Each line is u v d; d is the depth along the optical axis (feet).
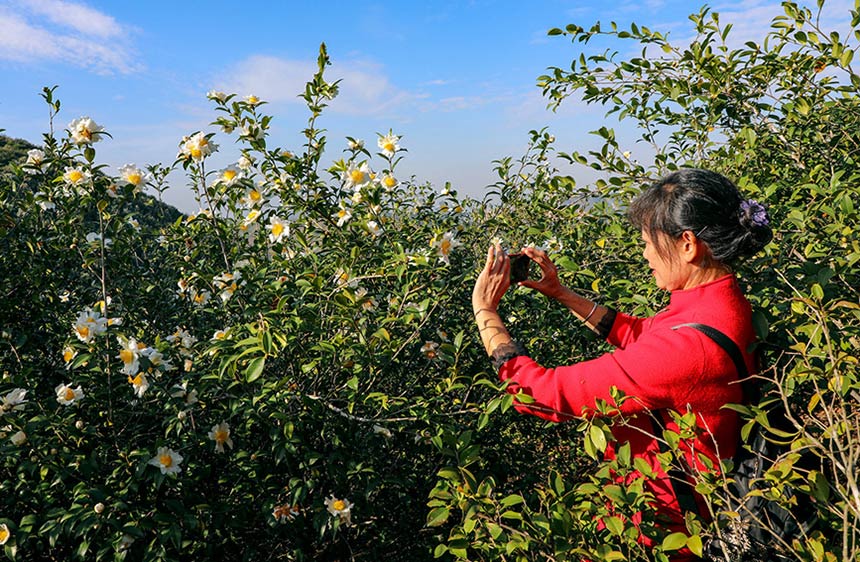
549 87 9.98
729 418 3.92
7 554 5.57
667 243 4.16
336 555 7.40
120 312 8.98
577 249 8.61
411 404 6.36
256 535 7.24
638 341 4.09
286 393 5.73
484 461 7.86
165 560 5.53
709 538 3.86
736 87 9.26
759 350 4.12
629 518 3.84
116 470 5.80
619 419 4.07
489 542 4.01
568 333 8.14
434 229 8.84
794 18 8.20
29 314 8.66
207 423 6.95
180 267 9.49
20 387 6.94
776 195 7.87
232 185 8.63
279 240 8.61
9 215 8.48
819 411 4.83
